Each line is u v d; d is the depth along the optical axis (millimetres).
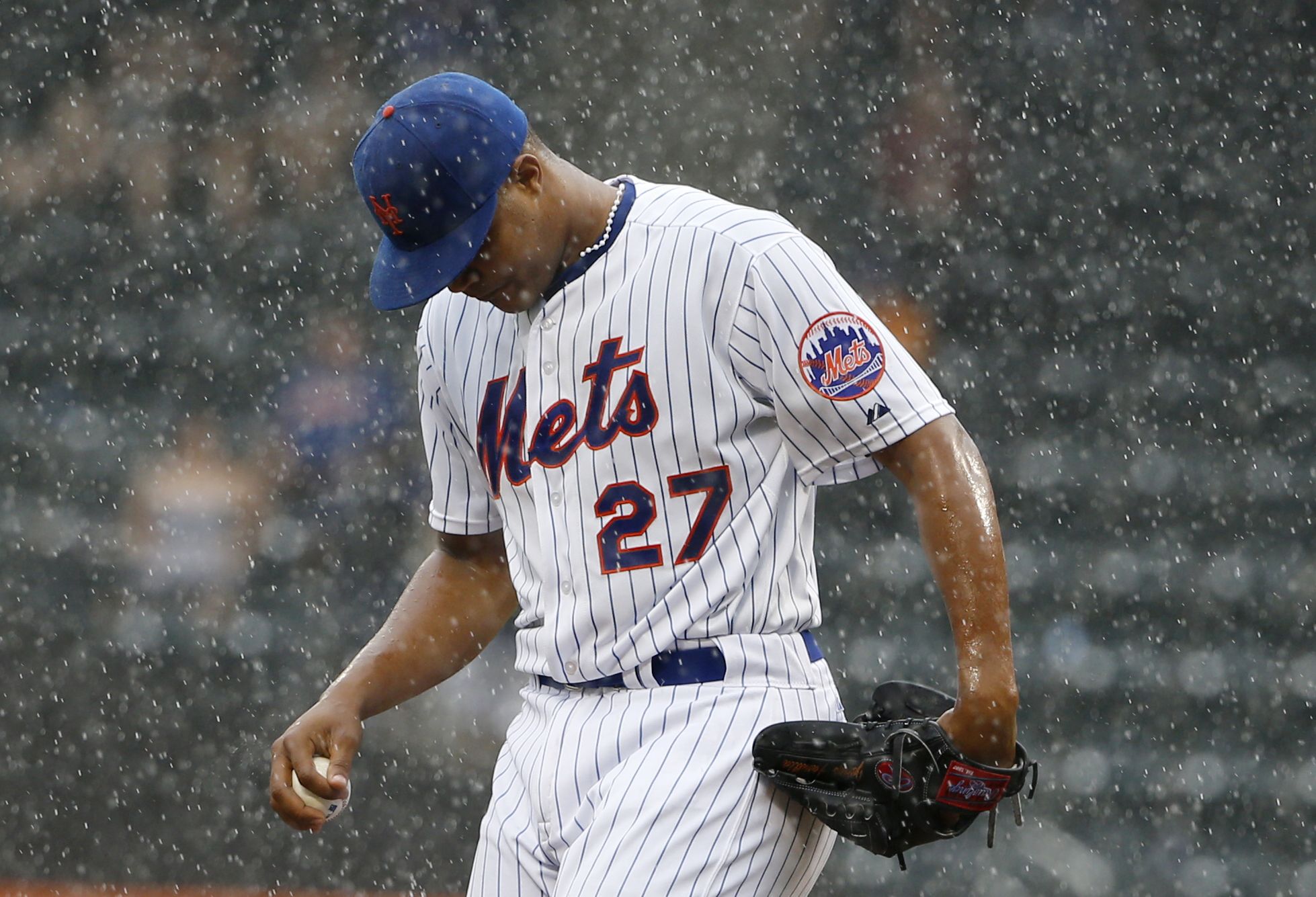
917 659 26766
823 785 6816
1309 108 36375
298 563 28953
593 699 7312
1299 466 31469
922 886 20766
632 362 7133
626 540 7141
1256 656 26844
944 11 38031
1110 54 37375
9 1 35219
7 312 32906
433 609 8547
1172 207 36062
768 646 7125
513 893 7543
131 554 28547
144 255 34156
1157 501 30469
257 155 35625
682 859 6836
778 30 38562
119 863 21016
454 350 8023
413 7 37781
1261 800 23281
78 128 35281
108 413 31172
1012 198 36531
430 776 23250
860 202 37188
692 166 38438
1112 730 25188
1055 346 34219
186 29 36219
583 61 39000
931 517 6762
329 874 21203
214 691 26109
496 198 7102
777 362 6977
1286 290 34656
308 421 31406
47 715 24922
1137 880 21625
